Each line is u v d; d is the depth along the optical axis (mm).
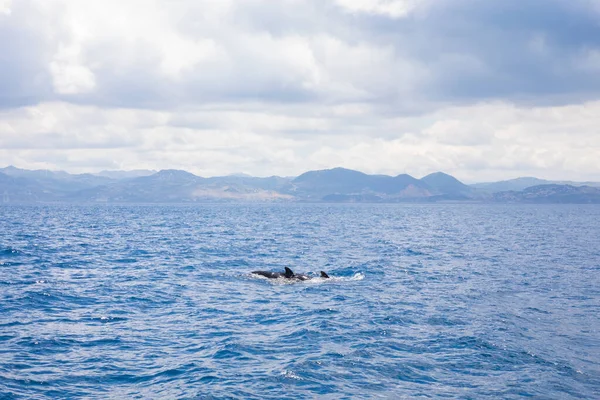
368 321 27781
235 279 41906
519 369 20844
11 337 23969
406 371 20469
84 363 20891
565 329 26656
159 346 23250
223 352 22391
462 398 18125
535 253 64125
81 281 39500
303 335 25031
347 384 19141
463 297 34781
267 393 18297
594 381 19781
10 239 76625
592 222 158875
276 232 102875
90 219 158500
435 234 101312
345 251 65562
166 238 83812
